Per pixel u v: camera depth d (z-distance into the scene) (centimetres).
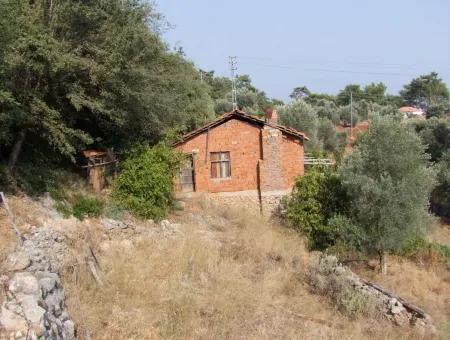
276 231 1959
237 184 2222
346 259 1819
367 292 1340
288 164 2244
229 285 1230
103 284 1083
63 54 1339
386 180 1731
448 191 3409
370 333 1168
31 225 1194
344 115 7000
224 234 1750
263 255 1545
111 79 1450
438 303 1512
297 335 1061
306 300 1290
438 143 4069
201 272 1281
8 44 1152
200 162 2189
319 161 2622
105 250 1282
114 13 1492
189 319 1023
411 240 1902
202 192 2184
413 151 1794
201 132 2183
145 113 1717
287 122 4062
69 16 1395
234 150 2211
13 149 1402
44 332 698
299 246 1778
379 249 1777
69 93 1430
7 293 739
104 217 1492
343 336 1094
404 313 1291
